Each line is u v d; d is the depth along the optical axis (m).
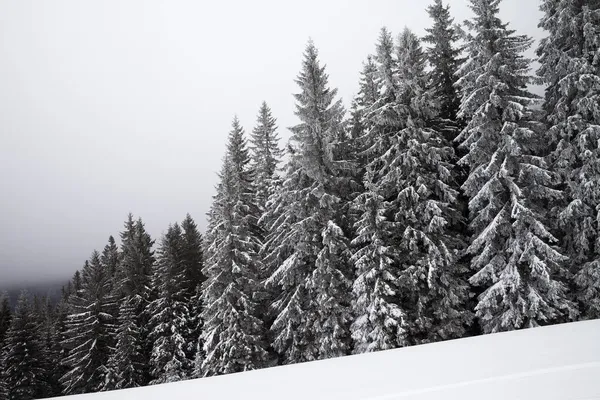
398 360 8.31
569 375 5.30
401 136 16.41
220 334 19.94
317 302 17.30
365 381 6.74
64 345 33.12
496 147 15.93
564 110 16.06
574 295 15.52
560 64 15.98
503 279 14.45
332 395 6.19
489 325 15.09
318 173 17.72
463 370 6.38
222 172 22.41
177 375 27.72
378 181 17.17
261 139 31.45
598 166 14.76
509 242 15.05
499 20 16.19
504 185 15.62
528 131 14.70
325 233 16.78
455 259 15.69
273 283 18.80
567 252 16.22
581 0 16.28
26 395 33.81
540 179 15.22
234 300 20.64
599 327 8.80
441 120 18.14
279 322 18.08
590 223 15.07
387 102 17.53
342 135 20.11
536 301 13.73
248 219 25.25
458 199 18.48
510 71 15.61
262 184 28.77
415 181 16.27
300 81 18.81
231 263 20.70
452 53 19.59
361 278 15.73
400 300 16.39
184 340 29.56
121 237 47.00
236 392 7.50
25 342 35.72
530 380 5.31
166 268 32.34
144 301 35.12
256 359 19.81
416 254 15.96
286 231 19.81
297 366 9.86
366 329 15.62
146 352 32.44
